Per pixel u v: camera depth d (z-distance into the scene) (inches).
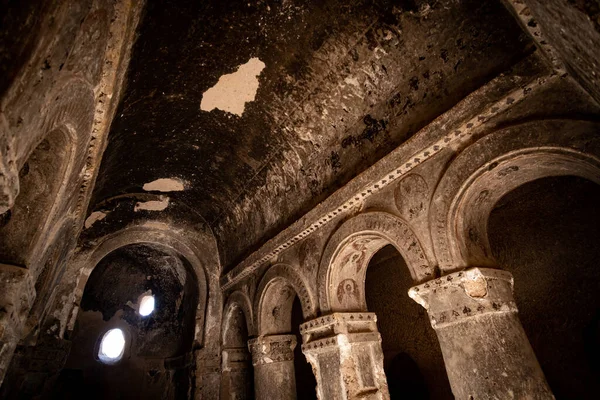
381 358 161.9
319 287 172.4
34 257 96.3
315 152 187.6
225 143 212.2
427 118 134.9
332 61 154.3
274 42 150.4
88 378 348.2
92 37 78.7
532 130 104.7
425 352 241.4
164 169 237.8
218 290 278.8
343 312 161.8
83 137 101.5
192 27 135.3
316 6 136.5
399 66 143.8
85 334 359.6
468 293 111.8
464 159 120.3
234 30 142.8
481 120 116.5
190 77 161.0
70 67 72.7
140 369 371.2
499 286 112.7
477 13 118.6
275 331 221.1
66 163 97.0
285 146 197.8
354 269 175.8
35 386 206.4
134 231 268.7
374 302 285.3
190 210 284.8
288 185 209.2
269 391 203.5
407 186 139.3
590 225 171.3
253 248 236.5
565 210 180.4
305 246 190.4
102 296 373.4
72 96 80.2
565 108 100.1
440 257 121.6
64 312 228.5
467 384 107.7
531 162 108.9
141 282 391.2
